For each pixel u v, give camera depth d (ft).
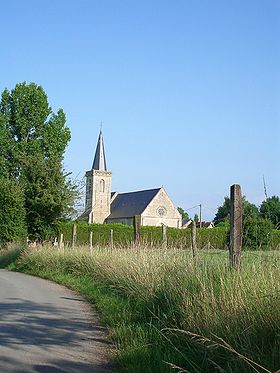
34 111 161.99
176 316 24.67
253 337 17.66
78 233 139.54
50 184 110.32
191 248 33.65
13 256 88.43
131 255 43.16
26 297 45.16
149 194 295.48
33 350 24.94
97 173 319.88
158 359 20.58
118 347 24.97
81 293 47.80
